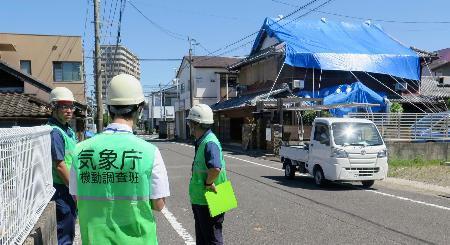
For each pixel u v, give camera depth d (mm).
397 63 27094
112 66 21578
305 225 7547
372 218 8047
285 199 10078
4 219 3117
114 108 2605
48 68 30875
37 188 4121
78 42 31281
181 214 8625
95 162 2498
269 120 25766
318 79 26359
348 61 26219
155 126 75688
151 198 2529
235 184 12578
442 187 11914
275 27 28953
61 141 4555
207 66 43719
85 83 31672
